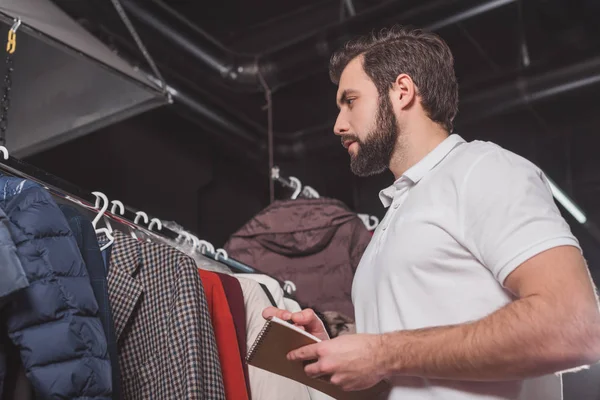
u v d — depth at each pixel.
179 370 1.41
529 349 1.02
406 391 1.21
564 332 1.00
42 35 2.05
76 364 1.20
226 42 4.28
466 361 1.06
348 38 3.14
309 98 4.55
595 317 1.01
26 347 1.18
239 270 2.10
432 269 1.21
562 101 3.96
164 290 1.50
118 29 2.93
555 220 1.10
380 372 1.12
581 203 5.49
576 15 3.91
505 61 4.27
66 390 1.18
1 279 1.14
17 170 1.42
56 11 2.27
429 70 1.41
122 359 1.49
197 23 4.16
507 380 1.10
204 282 1.68
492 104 3.72
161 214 3.84
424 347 1.09
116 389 1.34
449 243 1.19
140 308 1.51
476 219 1.16
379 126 1.39
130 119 3.81
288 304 2.06
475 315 1.17
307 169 4.86
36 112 2.39
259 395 1.73
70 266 1.27
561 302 1.01
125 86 2.45
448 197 1.22
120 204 1.72
